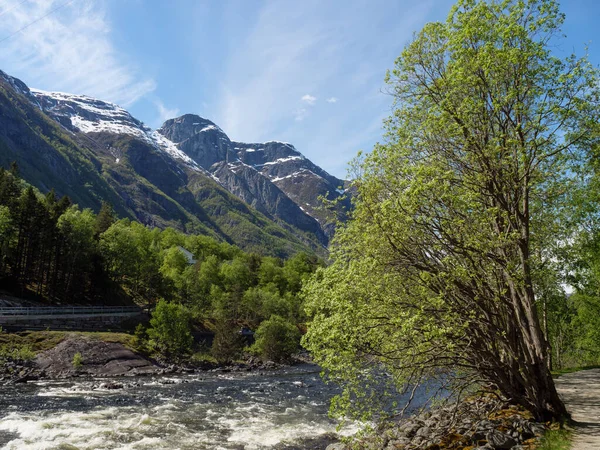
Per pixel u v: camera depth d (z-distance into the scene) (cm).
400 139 1518
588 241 2136
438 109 1398
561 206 1728
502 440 1279
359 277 1302
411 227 1318
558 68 1368
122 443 2058
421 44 1545
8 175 8819
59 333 5144
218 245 17362
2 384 3712
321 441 2148
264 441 2150
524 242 1357
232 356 6900
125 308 7512
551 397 1431
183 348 6406
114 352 5122
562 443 1188
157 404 3138
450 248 1305
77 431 2247
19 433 2173
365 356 1344
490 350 1459
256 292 9969
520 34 1309
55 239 7706
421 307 1184
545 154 1360
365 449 1486
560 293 2472
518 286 1371
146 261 8981
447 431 1582
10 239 7375
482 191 1398
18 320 5281
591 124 1370
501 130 1409
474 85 1389
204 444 2080
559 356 5109
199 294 9112
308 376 5566
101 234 9206
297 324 9706
